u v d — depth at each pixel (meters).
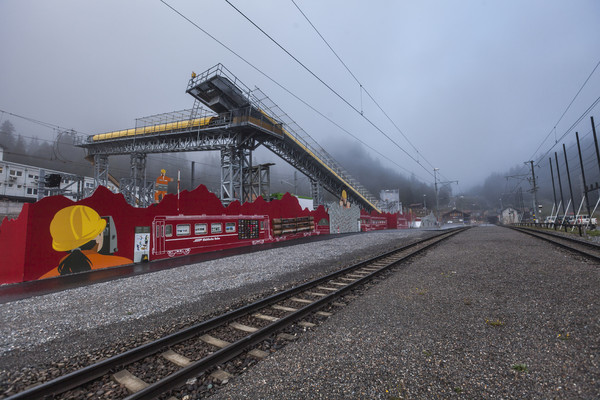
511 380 3.28
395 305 6.24
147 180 49.56
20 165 60.38
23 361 4.20
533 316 5.15
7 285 8.93
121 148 48.41
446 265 10.59
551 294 6.36
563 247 14.20
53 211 10.43
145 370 3.92
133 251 12.96
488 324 4.93
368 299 6.83
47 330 5.32
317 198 48.81
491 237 23.27
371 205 64.00
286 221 25.11
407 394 3.12
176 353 4.33
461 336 4.51
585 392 2.97
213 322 5.29
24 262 9.50
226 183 35.09
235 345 4.25
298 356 4.12
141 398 3.17
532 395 3.00
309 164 46.72
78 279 9.73
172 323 5.62
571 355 3.73
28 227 9.73
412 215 74.62
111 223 12.22
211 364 3.92
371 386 3.30
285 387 3.36
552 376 3.30
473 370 3.53
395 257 13.29
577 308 5.37
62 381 3.41
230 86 32.34
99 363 3.73
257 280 9.25
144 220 13.58
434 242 18.73
